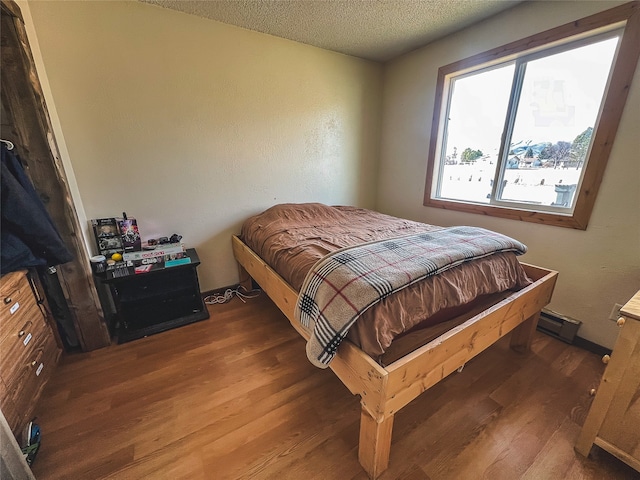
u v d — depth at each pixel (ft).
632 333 3.06
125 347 5.86
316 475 3.46
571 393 4.69
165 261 6.40
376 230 6.38
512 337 5.67
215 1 5.83
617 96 4.93
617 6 4.78
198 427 4.08
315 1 5.84
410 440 3.89
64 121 5.59
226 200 7.80
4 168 3.66
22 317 3.92
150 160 6.57
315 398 4.60
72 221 5.10
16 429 3.44
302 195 9.07
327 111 8.84
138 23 5.84
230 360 5.49
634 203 4.98
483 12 6.31
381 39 7.66
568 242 5.89
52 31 5.19
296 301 4.52
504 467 3.56
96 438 3.91
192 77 6.61
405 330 3.54
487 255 4.63
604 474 3.48
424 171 8.86
